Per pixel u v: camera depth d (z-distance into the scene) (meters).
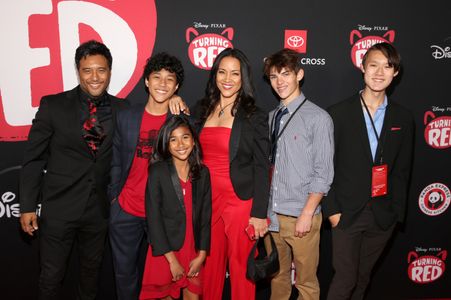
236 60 2.20
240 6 2.69
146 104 2.27
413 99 2.83
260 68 2.74
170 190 2.14
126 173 2.24
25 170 2.23
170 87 2.16
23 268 2.78
